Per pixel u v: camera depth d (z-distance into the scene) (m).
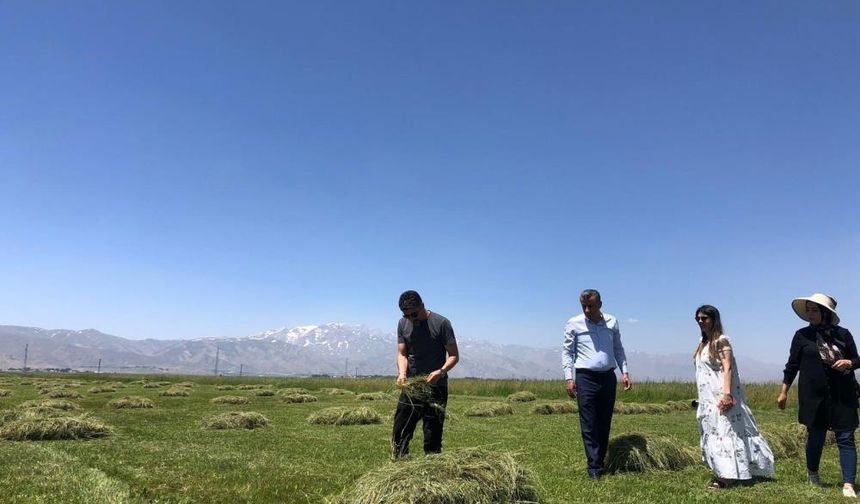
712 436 6.67
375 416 14.20
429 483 4.74
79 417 10.86
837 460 8.59
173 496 5.44
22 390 29.11
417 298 6.59
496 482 5.09
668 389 31.25
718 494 6.07
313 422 13.98
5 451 7.93
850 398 6.35
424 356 6.67
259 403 23.19
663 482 6.72
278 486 6.04
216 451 8.71
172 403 22.30
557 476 7.06
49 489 5.54
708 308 6.86
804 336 6.70
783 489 6.35
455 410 19.78
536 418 16.73
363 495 4.82
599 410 7.27
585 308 7.33
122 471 6.68
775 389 27.86
